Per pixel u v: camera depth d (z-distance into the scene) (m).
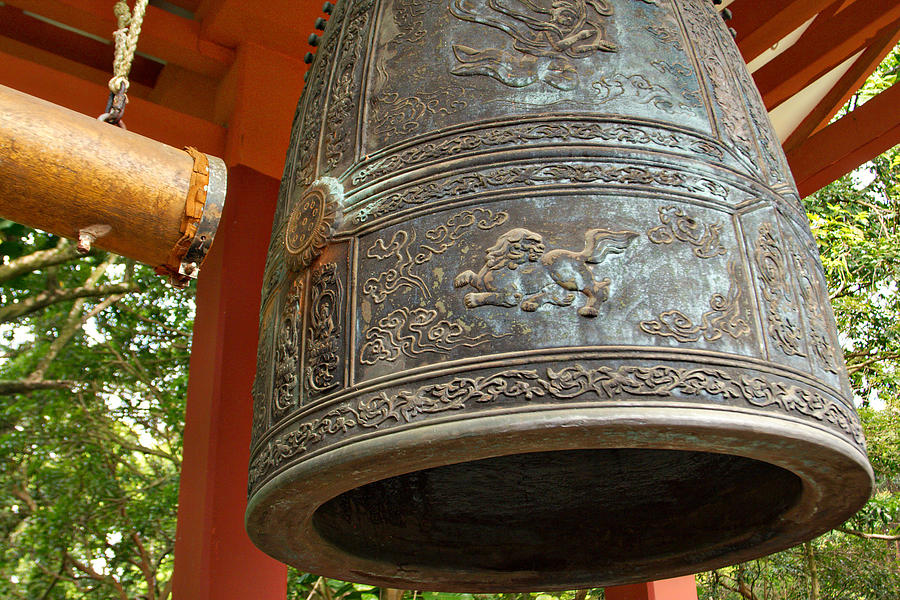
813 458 2.65
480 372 2.52
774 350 2.73
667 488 3.63
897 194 14.06
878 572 12.91
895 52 12.95
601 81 3.15
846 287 13.50
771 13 6.65
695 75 3.35
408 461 2.54
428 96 3.21
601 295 2.61
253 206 6.39
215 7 6.69
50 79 6.13
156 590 14.52
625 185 2.86
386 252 2.88
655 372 2.49
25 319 13.87
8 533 13.52
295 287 3.10
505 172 2.88
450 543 3.59
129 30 2.86
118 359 13.73
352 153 3.26
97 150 2.56
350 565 3.42
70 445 13.60
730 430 2.45
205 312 6.18
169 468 15.44
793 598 13.61
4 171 2.44
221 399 5.70
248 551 5.39
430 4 3.49
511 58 3.19
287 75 6.88
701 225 2.86
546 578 3.60
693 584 6.04
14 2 6.45
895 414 13.13
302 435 2.73
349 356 2.77
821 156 7.24
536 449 2.46
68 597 14.82
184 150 2.78
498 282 2.65
